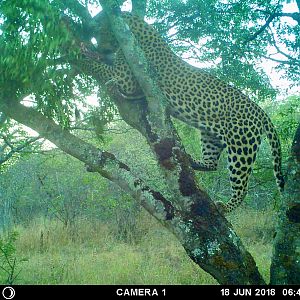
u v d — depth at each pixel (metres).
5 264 5.46
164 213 3.85
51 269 5.33
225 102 4.43
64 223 7.89
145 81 3.95
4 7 3.55
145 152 8.98
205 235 3.79
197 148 7.31
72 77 4.36
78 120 4.64
